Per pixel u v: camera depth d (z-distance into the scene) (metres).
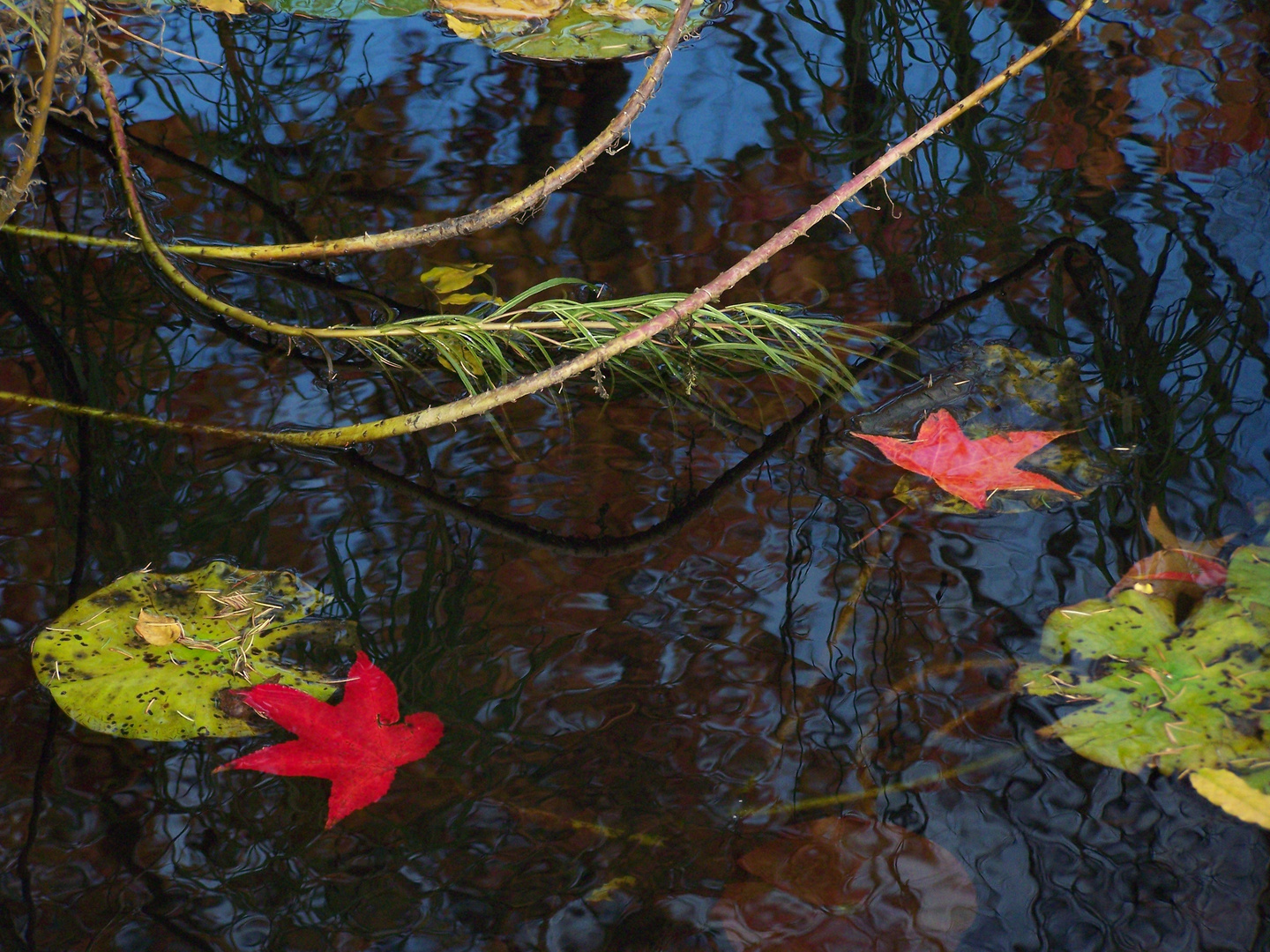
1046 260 2.27
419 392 2.19
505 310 2.18
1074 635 2.00
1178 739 1.95
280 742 1.96
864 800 1.93
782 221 2.33
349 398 2.18
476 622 2.02
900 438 2.13
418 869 1.91
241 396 2.18
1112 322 2.21
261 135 2.43
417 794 1.94
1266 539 2.04
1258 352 2.17
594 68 2.61
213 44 2.65
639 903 1.90
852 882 1.90
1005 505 2.08
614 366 2.21
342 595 2.03
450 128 2.44
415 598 2.03
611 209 2.35
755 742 1.96
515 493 2.10
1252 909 1.89
